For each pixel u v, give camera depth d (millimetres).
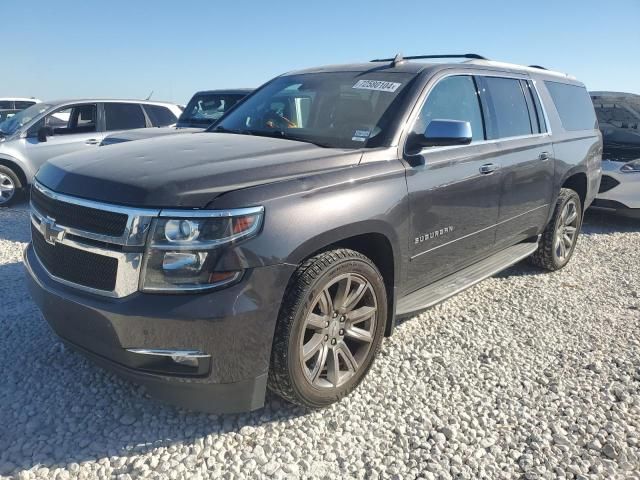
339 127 3646
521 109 4844
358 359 3207
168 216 2473
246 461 2660
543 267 5680
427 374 3518
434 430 2957
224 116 4461
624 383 3502
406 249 3412
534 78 5199
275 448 2760
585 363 3754
